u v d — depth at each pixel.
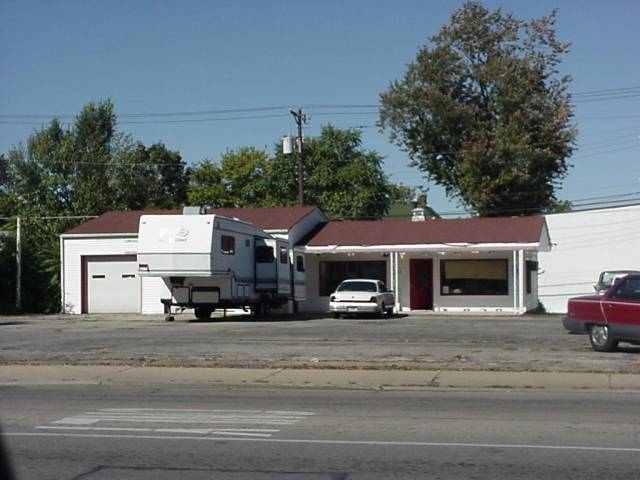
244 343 23.50
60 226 51.97
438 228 40.88
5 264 42.75
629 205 46.62
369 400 14.45
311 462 9.50
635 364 18.19
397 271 40.56
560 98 56.81
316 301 41.72
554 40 57.22
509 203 56.47
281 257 36.84
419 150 59.25
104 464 9.45
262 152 70.19
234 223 33.97
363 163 65.12
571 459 9.52
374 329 28.78
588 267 46.75
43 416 12.68
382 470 9.09
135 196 62.66
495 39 57.62
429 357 19.78
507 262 39.53
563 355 20.02
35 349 22.36
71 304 41.06
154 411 13.14
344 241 40.72
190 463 9.50
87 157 60.28
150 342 24.09
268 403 14.07
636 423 11.84
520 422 11.95
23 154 60.12
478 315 37.97
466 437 10.85
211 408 13.47
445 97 56.94
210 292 33.38
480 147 55.16
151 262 32.41
